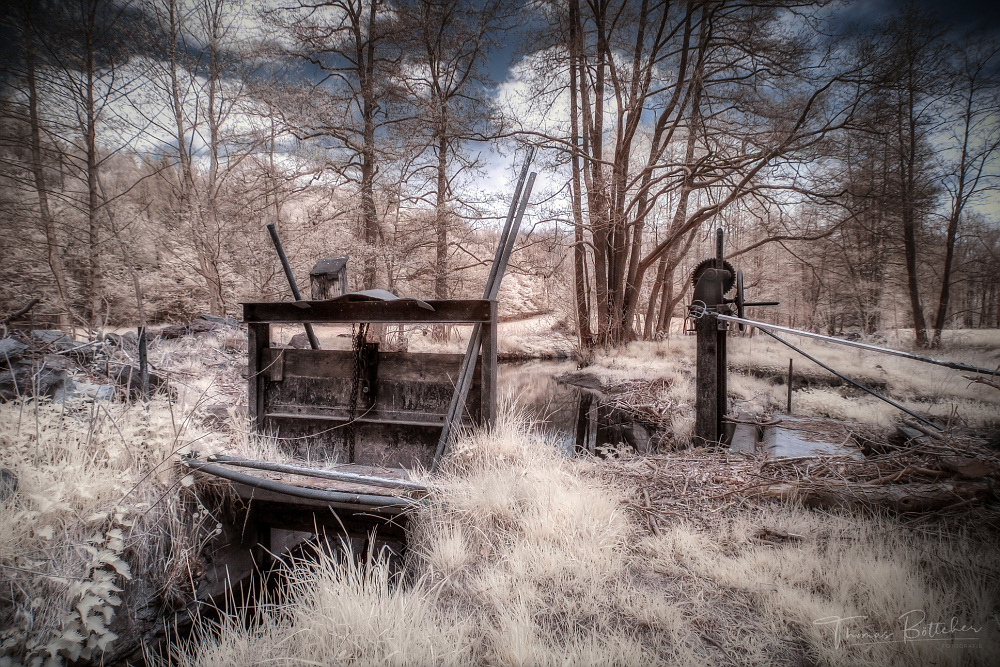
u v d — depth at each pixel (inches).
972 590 89.2
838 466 155.2
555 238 711.7
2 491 107.7
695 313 210.8
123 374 200.1
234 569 147.4
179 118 510.0
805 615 90.9
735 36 634.2
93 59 386.6
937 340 450.9
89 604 94.0
